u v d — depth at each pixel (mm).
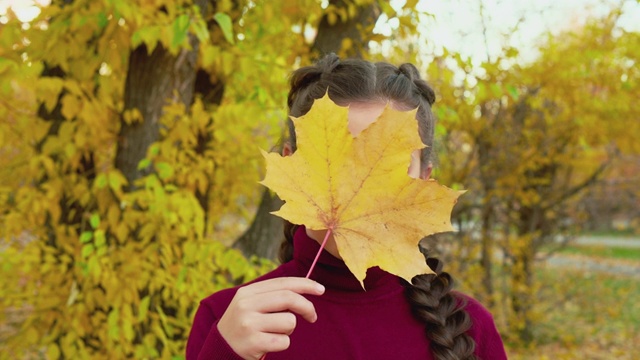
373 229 735
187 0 2373
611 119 4746
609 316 8211
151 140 2467
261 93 2342
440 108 2746
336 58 1247
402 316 1184
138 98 2443
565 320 7754
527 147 5605
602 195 8188
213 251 2293
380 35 2863
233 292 1234
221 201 3121
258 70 2492
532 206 6281
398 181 729
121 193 2301
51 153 2342
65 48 2182
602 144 5434
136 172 2473
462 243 5746
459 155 5832
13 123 2447
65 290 2398
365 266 723
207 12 2520
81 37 2215
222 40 2553
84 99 2184
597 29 4465
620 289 10102
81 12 2154
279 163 720
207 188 2885
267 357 1109
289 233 1419
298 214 716
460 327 1225
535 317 6141
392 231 733
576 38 4672
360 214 736
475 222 5965
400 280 1233
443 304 1252
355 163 733
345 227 734
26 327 2418
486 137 5211
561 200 6453
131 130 2453
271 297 793
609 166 6836
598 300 9125
